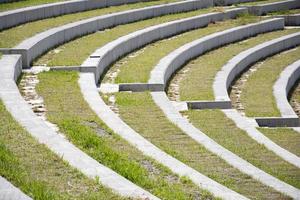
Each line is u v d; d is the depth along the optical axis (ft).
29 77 86.79
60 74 88.89
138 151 56.70
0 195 38.63
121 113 76.02
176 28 135.13
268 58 132.16
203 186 48.80
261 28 150.82
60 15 127.85
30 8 119.65
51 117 66.13
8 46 94.68
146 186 46.93
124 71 99.76
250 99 99.04
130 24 132.57
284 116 88.43
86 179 44.70
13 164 46.01
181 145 64.28
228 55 123.13
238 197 46.83
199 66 113.80
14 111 63.16
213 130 75.61
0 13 111.96
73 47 106.93
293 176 59.93
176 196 44.98
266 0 179.63
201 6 159.63
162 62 106.01
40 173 45.21
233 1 170.30
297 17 165.07
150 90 91.20
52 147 51.90
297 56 134.62
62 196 40.75
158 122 72.54
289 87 112.78
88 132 59.72
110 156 52.70
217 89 96.94
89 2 136.26
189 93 94.63
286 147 74.23
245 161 60.29
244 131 75.46
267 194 51.62
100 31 123.44
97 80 93.09
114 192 42.52
